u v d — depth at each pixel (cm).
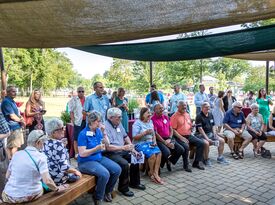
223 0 185
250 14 202
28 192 249
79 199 369
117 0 187
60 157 284
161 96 732
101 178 331
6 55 1933
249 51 482
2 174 311
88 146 354
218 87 2050
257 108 588
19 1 187
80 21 214
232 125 590
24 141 471
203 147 507
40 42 261
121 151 410
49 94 3025
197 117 544
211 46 455
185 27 225
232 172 484
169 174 475
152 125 455
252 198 371
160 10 199
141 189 403
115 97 580
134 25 221
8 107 446
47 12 201
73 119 547
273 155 605
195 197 375
